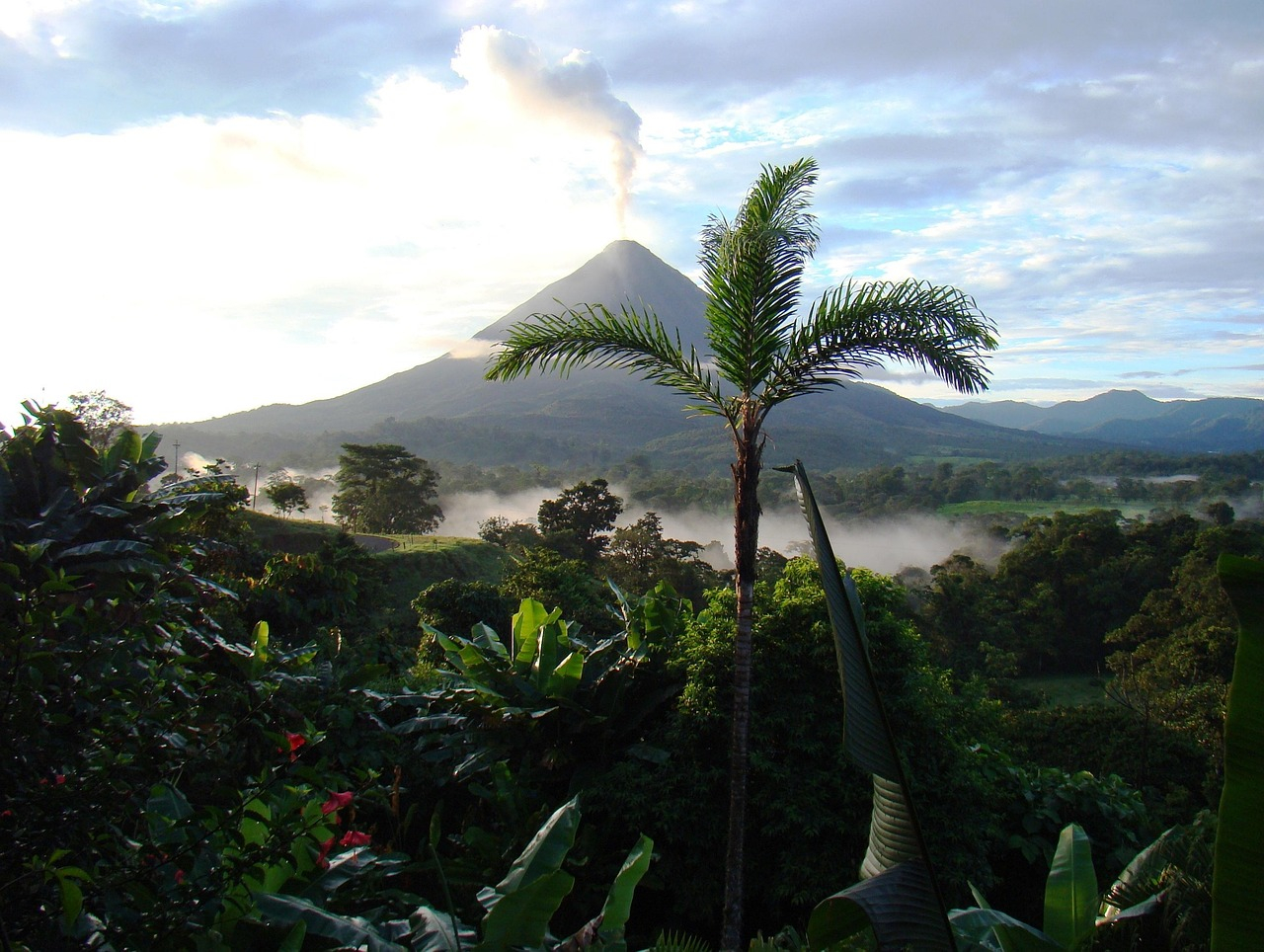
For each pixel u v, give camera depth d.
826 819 6.32
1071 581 44.19
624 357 6.35
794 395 5.93
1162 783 15.04
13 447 4.11
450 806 7.85
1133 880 2.88
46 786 3.06
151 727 3.44
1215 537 38.31
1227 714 1.41
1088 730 16.42
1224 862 1.39
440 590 14.06
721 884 6.74
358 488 60.28
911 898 1.63
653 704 7.81
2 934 2.91
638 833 6.95
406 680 9.86
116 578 3.65
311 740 4.63
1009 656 34.31
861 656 1.75
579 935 3.78
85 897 3.20
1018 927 2.68
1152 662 26.77
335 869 4.30
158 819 3.89
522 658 8.53
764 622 7.04
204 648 4.70
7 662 3.11
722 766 6.91
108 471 4.43
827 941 1.84
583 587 15.47
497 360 6.39
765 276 5.70
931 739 6.64
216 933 3.55
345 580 11.30
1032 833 7.40
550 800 7.68
